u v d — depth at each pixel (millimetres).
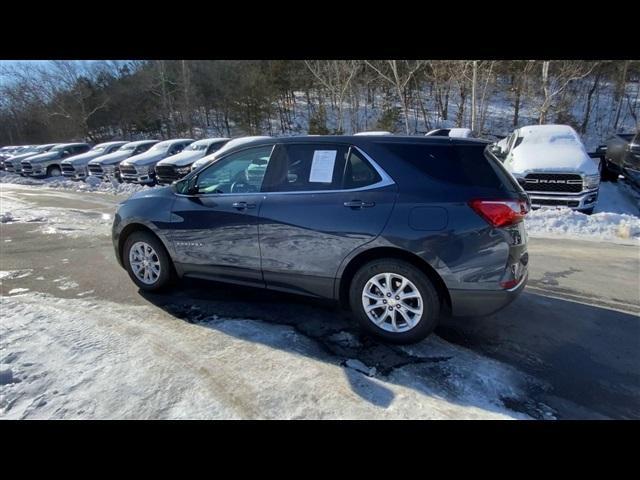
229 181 3361
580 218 6641
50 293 3941
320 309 3477
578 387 2404
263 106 32500
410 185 2729
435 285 2754
